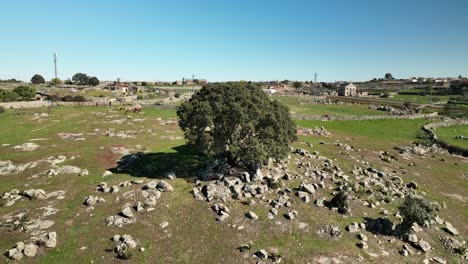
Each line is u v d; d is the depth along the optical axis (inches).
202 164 2165.4
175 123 3828.7
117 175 1977.1
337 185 1919.3
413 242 1444.4
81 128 3400.6
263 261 1229.7
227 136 1907.0
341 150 2800.2
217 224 1454.2
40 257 1214.3
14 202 1606.8
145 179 1879.9
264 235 1389.0
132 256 1238.3
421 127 4660.4
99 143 2765.7
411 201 1557.6
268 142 1827.0
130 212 1483.8
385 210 1695.4
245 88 1953.7
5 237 1316.4
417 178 2330.2
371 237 1455.5
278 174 1945.1
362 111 6102.4
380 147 3181.6
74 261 1202.6
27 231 1359.5
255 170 1894.7
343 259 1266.0
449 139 3858.3
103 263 1197.7
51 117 4003.4
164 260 1229.1
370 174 2197.3
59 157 2277.3
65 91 7017.7
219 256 1254.9
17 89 5595.5
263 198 1676.9
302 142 2950.3
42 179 1903.3
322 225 1485.0
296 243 1347.2
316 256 1270.9
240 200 1656.0
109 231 1381.6
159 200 1622.8
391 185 2064.5
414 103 7534.5
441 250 1437.0
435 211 1681.8
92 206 1568.7
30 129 3304.6
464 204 1973.4
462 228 1664.6
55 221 1440.7
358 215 1615.4
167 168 2117.4
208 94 1910.7
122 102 5565.9
